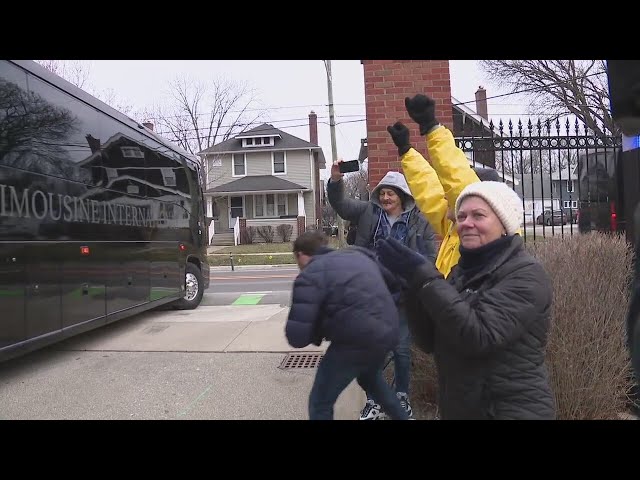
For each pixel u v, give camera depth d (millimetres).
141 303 7758
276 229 32688
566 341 3541
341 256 2982
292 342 2854
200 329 7441
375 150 5418
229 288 14547
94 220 6465
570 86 19188
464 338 2031
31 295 5188
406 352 3635
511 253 2172
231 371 5297
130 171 7500
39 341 5281
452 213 3002
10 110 4926
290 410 4211
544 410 2086
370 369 2992
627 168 4051
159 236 8516
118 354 6125
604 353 3576
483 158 6629
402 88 5398
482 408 2139
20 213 5051
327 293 2875
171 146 9289
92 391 4824
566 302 3645
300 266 3334
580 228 6402
